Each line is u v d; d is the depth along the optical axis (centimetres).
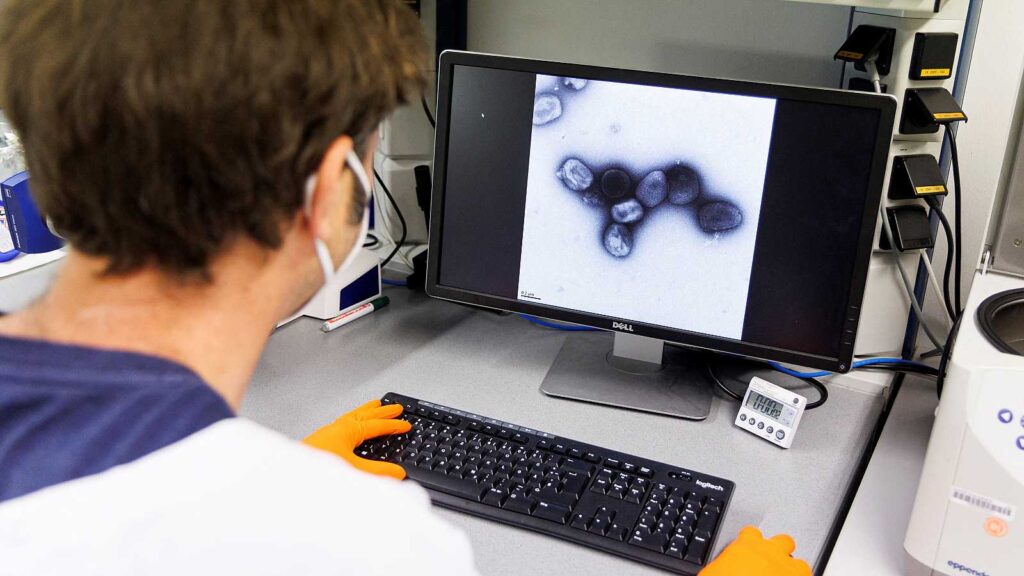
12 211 153
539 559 101
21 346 59
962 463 91
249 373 69
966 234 139
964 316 103
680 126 122
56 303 63
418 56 69
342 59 61
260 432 59
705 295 126
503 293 137
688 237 125
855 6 127
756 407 124
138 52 55
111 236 61
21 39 58
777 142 118
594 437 122
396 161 170
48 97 56
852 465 118
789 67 144
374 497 60
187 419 57
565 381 133
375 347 143
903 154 131
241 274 65
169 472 54
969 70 132
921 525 95
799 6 140
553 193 130
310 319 151
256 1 58
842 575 100
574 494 108
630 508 106
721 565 97
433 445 116
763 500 111
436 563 60
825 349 122
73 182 59
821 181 118
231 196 60
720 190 122
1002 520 90
